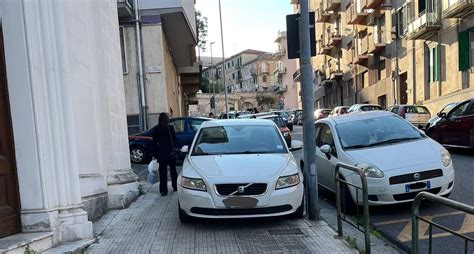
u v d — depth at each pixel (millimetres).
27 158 5059
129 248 5242
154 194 8773
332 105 48625
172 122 14047
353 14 37375
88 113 6895
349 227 6125
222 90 92375
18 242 4562
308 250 5023
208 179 5879
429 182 6402
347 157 7066
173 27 20672
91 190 6605
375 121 8125
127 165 8688
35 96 5090
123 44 18047
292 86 80188
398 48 30922
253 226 6102
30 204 5066
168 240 5543
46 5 5281
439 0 24469
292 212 6016
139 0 18000
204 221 6395
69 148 5488
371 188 6414
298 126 36844
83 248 5164
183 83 38188
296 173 6188
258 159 6441
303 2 6262
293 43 6414
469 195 7379
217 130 7551
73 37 6391
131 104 18125
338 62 45500
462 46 22594
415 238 3506
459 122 12320
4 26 5043
